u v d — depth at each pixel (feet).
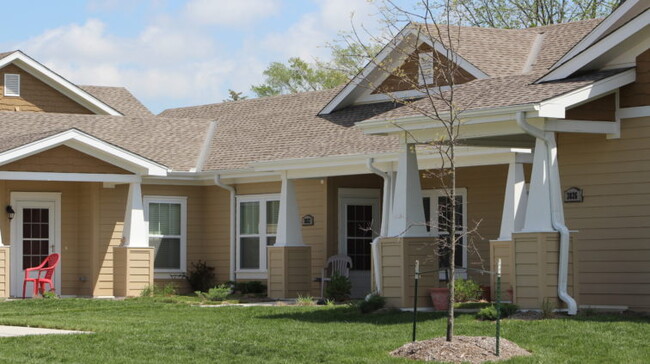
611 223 61.00
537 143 57.16
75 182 89.81
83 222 89.40
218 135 102.37
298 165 83.66
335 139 86.22
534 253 56.44
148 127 101.91
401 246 62.44
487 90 61.82
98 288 87.51
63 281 88.94
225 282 93.09
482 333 50.29
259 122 101.50
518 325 52.01
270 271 84.28
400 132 63.26
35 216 88.58
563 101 55.72
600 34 64.90
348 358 44.68
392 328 54.49
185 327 56.95
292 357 45.60
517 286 57.16
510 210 70.08
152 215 92.63
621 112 60.29
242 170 90.07
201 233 95.04
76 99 114.32
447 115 58.13
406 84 85.10
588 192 61.98
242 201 92.58
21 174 81.41
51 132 83.35
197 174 93.61
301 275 83.87
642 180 59.77
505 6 139.74
